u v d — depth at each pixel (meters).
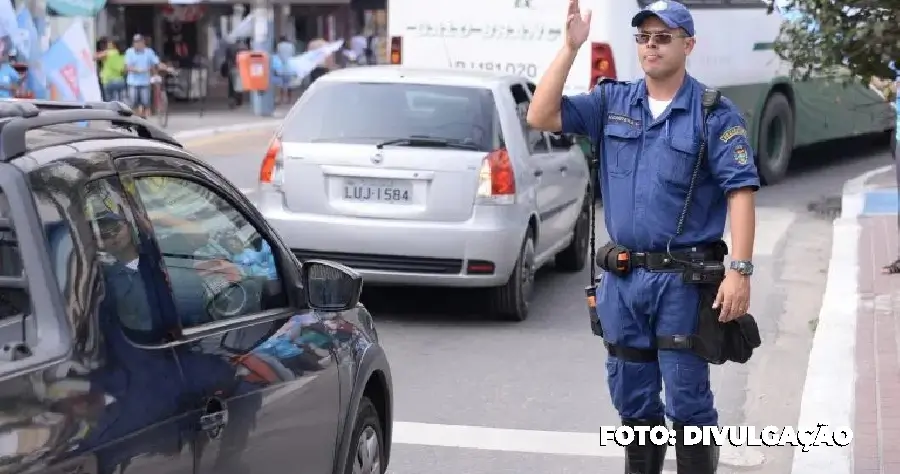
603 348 9.95
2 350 3.41
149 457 3.61
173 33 41.53
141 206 4.00
